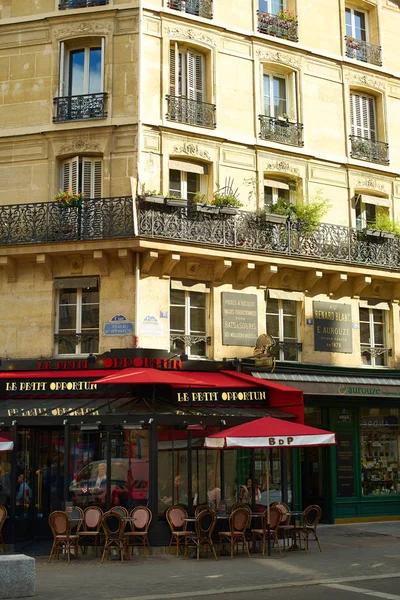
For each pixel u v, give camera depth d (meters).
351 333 20.39
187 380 15.34
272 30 20.92
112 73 18.72
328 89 21.55
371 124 22.48
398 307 21.33
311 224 19.53
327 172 21.06
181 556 14.49
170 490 16.00
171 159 18.88
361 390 19.11
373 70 22.39
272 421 14.47
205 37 19.80
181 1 19.62
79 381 16.64
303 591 10.83
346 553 14.69
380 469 20.64
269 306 19.50
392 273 20.55
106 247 17.20
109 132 18.41
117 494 15.98
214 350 18.38
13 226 17.89
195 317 18.52
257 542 15.66
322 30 21.80
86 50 19.23
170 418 15.38
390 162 22.30
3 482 16.09
